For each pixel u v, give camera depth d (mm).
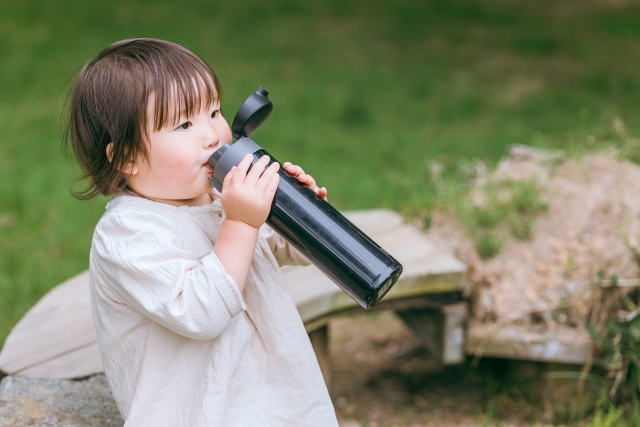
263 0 8969
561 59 7285
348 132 5312
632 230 2436
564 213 2598
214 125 1328
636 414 2133
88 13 7898
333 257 1288
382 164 4602
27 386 1723
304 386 1395
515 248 2504
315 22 8305
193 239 1320
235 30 7812
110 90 1258
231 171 1263
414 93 6266
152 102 1248
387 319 3170
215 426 1266
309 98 5941
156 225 1271
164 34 7406
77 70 1522
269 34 7746
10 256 3348
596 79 6594
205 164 1308
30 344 1918
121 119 1253
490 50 7551
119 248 1242
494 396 2461
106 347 1346
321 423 1398
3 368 1802
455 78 6695
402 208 3010
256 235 1270
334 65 6922
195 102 1269
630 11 9234
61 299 2176
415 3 9219
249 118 1334
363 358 2850
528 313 2301
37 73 6168
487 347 2289
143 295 1223
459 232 2639
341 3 9023
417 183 4121
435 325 2355
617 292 2279
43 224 3701
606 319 2271
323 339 2311
